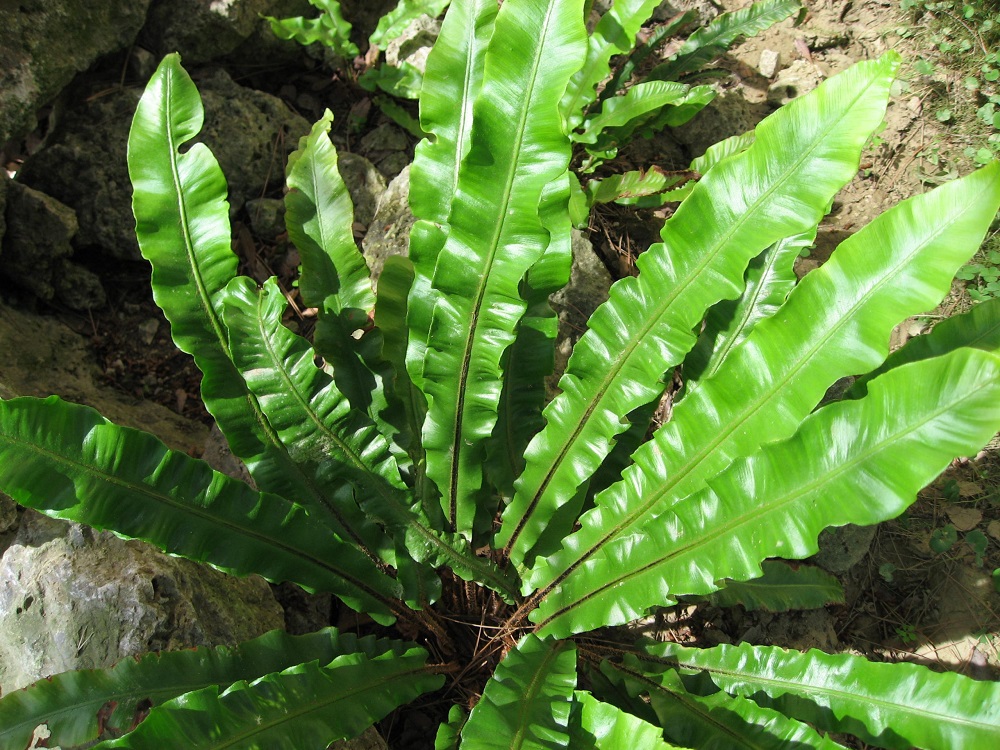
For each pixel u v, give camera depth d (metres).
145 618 0.54
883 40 1.10
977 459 0.82
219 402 0.58
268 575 0.55
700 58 0.99
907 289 0.45
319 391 0.57
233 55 0.98
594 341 0.57
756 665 0.57
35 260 0.80
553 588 0.60
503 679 0.52
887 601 0.75
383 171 0.98
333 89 1.04
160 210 0.57
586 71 0.88
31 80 0.77
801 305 0.48
